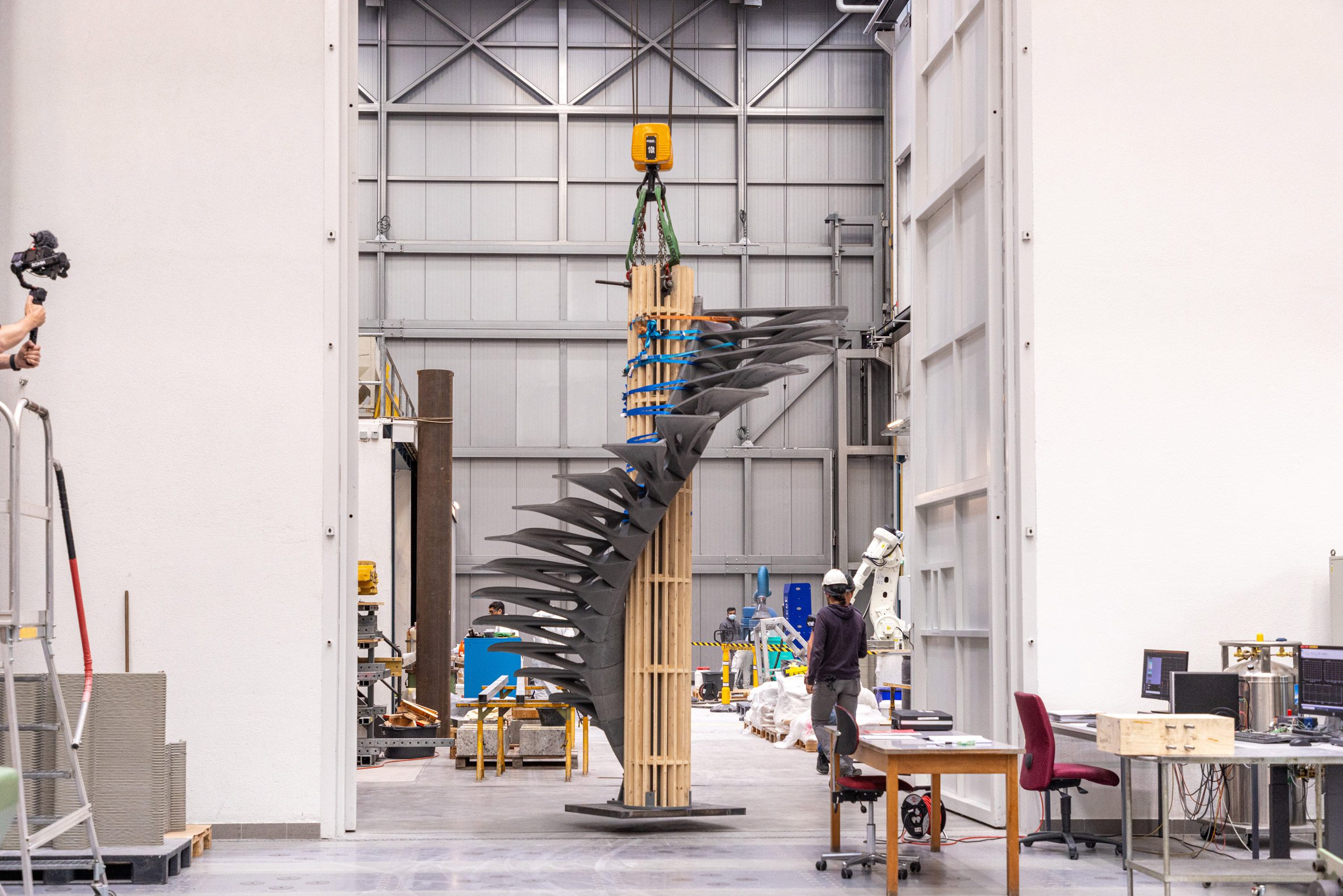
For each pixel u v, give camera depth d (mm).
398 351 19578
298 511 6621
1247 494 6832
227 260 6742
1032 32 6949
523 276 19672
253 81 6832
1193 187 6969
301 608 6570
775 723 12273
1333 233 7008
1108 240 6902
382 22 19625
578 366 19688
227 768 6488
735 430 19969
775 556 19734
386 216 19516
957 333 7719
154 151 6785
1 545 6461
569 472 19625
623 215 19844
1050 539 6719
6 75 6789
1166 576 6750
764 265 19922
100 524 6566
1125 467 6793
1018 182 6891
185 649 6523
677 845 6387
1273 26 7078
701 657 19531
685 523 6957
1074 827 6676
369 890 5262
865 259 20047
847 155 20109
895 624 11727
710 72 20031
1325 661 5520
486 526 19500
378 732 10555
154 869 5406
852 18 20125
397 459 14703
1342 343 6957
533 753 10203
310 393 6688
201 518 6594
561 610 6988
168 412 6645
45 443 4422
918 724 6102
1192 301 6910
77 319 6672
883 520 19891
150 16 6848
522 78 19781
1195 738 4758
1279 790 5289
